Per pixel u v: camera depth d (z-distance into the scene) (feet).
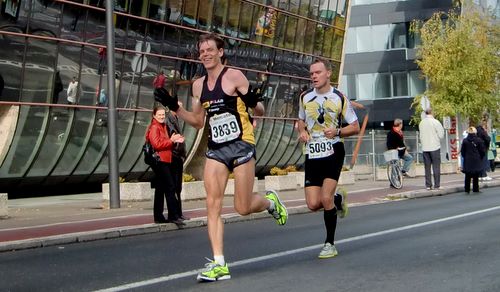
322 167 27.91
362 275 24.21
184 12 93.50
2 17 73.56
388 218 44.60
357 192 71.00
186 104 95.50
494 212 45.65
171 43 92.43
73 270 28.22
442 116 134.21
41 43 77.66
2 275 27.61
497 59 139.23
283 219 26.73
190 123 25.18
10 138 75.97
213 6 98.27
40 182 81.97
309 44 120.47
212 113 24.12
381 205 57.21
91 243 38.27
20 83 76.38
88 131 83.56
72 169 83.56
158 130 43.27
